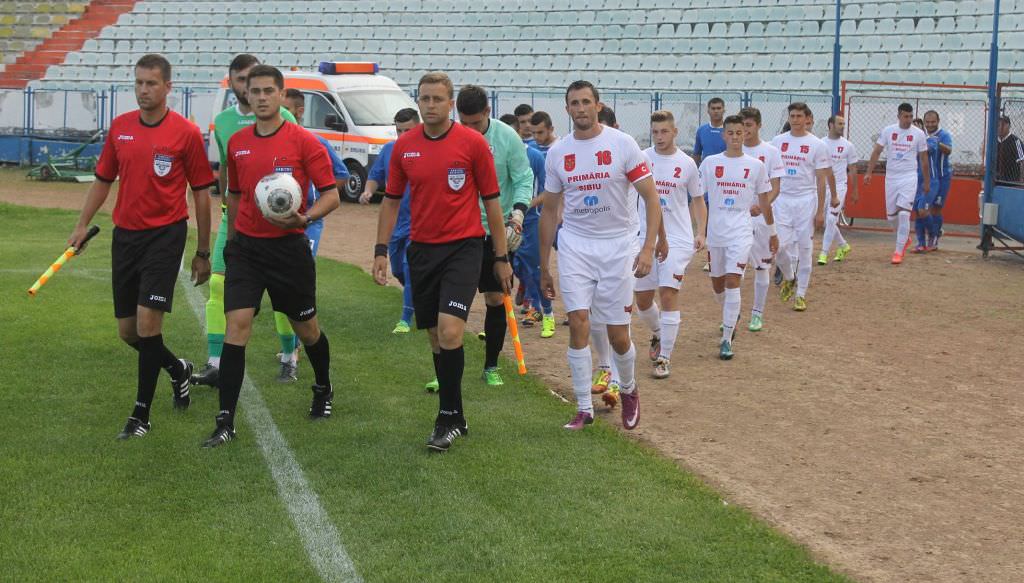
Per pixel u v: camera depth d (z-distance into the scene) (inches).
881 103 800.9
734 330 317.7
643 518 178.1
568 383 278.5
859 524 181.3
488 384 271.6
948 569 162.9
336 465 202.7
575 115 224.5
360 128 791.1
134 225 218.2
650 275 287.9
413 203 218.2
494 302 265.9
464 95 271.0
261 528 171.8
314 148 218.5
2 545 162.6
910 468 211.8
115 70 1201.4
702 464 213.0
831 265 498.0
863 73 895.1
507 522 175.5
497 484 193.2
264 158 214.7
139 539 166.6
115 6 1290.6
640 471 203.2
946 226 663.1
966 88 621.6
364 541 167.3
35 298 368.2
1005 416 250.7
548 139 352.5
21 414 230.5
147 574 153.9
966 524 181.6
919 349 326.3
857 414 252.2
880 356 316.5
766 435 234.5
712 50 993.5
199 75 1166.3
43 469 196.1
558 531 171.9
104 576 153.0
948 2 924.0
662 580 154.4
